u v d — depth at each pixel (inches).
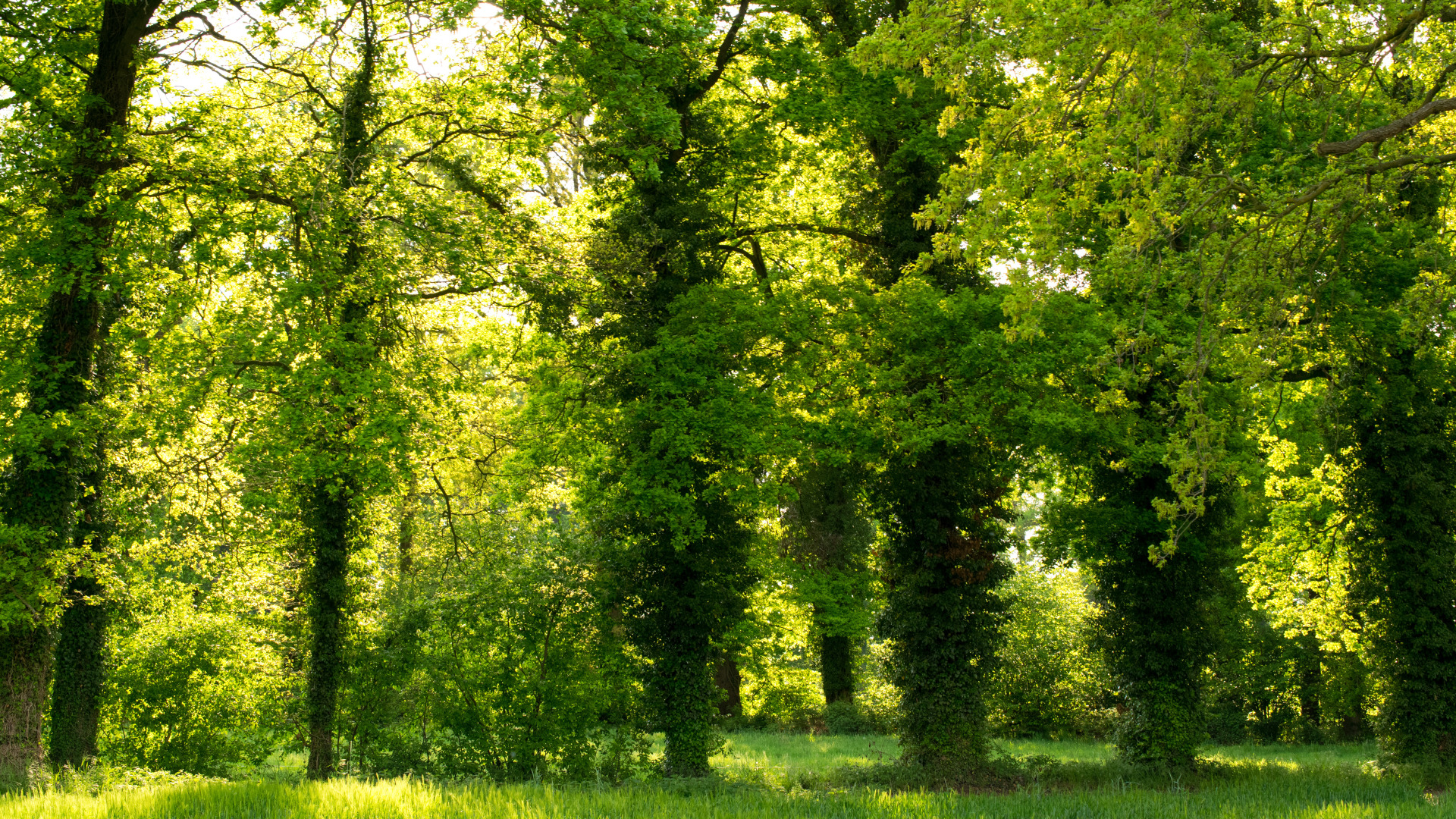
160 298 628.7
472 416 856.3
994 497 728.3
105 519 721.6
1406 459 724.7
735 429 686.5
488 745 652.1
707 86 791.7
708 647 721.0
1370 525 750.5
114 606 729.6
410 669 661.3
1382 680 738.2
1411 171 415.5
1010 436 677.9
